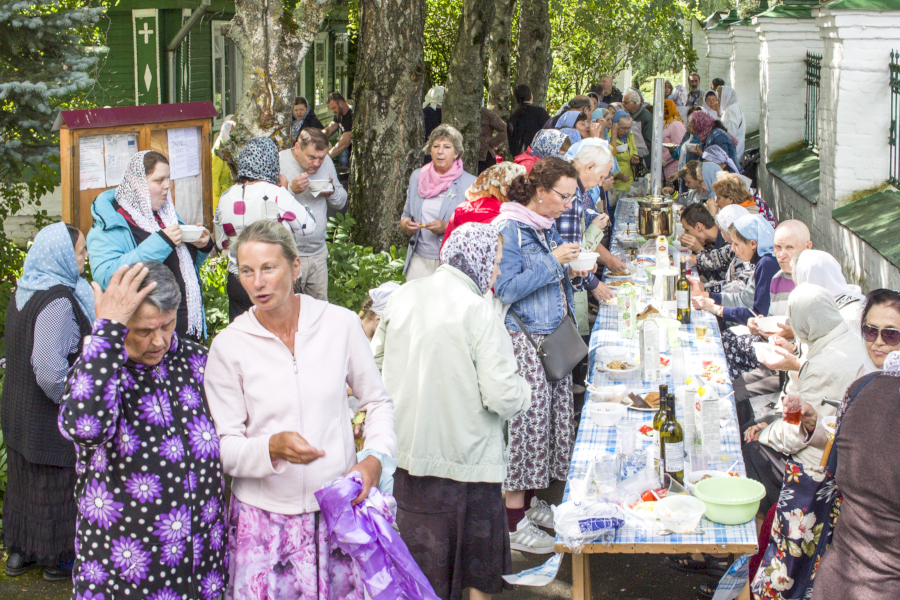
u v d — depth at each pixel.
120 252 4.35
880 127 8.72
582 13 18.92
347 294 6.78
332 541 2.87
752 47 16.42
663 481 3.38
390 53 7.98
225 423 2.83
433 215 6.61
